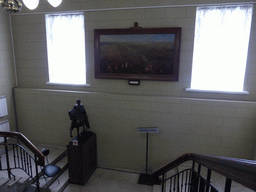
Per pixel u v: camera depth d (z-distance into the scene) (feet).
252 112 14.96
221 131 15.84
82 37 17.84
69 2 17.07
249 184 2.87
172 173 16.35
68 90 18.89
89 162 17.12
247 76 15.06
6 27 18.58
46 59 18.83
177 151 17.10
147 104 16.84
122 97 17.22
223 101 15.33
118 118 17.71
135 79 16.94
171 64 16.06
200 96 16.16
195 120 16.16
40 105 19.47
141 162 18.03
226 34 15.05
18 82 20.12
